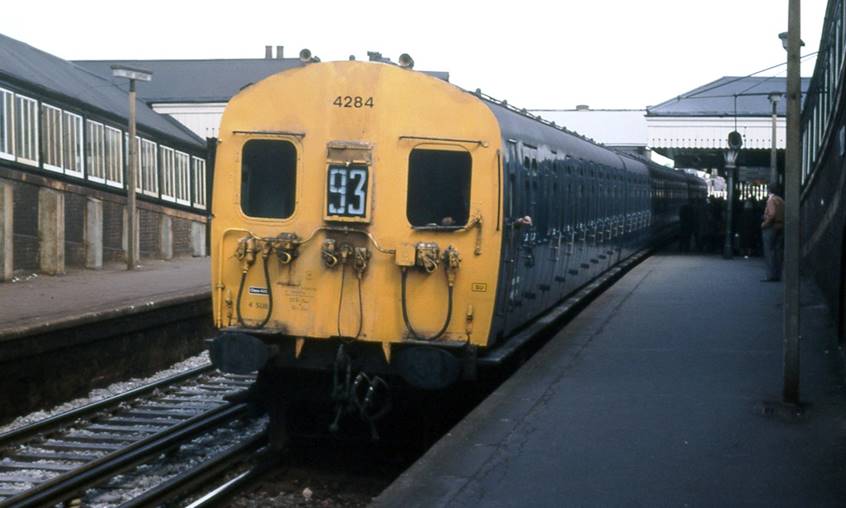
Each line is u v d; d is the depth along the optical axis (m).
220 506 8.55
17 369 11.97
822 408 8.95
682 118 32.62
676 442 7.85
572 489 6.67
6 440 10.54
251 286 9.48
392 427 10.00
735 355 11.70
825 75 17.94
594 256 17.19
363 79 9.29
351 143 9.24
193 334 17.33
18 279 18.78
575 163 14.55
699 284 20.12
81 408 11.98
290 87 9.45
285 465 9.77
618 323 14.38
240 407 12.02
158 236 26.58
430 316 9.20
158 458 10.25
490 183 9.17
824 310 15.76
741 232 30.66
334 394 9.18
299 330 9.37
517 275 10.34
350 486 9.42
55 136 21.30
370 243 9.22
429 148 9.22
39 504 8.35
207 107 33.97
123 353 14.73
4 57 21.05
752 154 37.38
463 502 6.40
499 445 7.77
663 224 32.38
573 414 8.78
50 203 19.92
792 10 8.72
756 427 8.30
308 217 9.36
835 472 7.03
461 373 9.19
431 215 9.21
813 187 19.92
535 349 13.49
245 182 9.55
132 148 22.11
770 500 6.43
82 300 15.55
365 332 9.23
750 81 34.69
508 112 10.70
